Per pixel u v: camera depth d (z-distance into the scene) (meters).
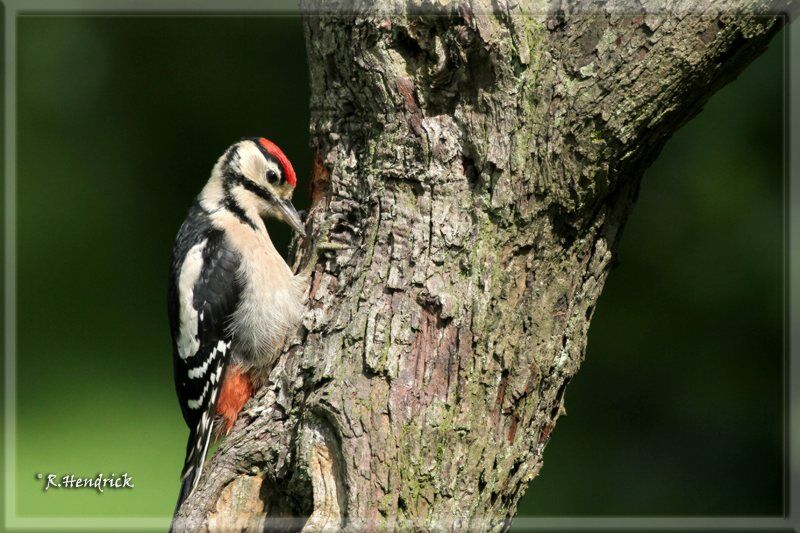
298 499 7.37
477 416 7.04
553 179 7.13
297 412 7.72
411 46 7.48
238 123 18.66
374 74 7.56
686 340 16.20
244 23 19.02
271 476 7.66
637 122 7.06
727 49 6.99
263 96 18.75
